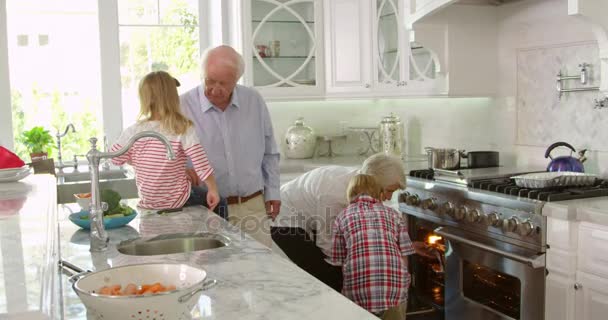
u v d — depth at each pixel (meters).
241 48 4.58
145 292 1.30
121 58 4.80
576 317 2.64
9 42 4.58
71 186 3.92
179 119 2.60
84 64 4.77
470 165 3.79
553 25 3.51
